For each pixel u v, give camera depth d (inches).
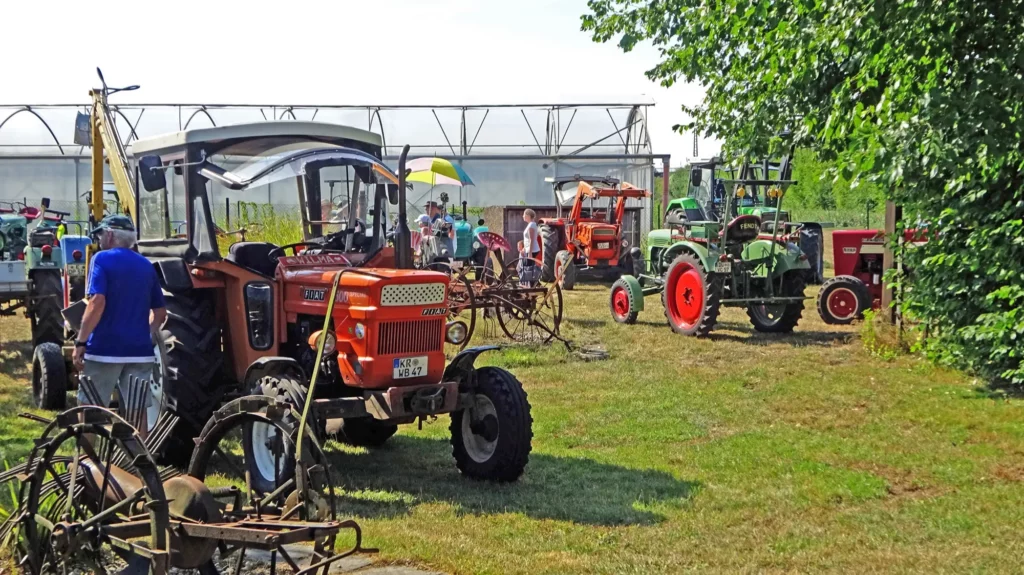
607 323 554.6
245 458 208.5
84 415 153.9
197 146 249.4
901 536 202.5
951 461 260.4
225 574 176.4
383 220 269.0
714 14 371.6
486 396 242.1
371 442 282.7
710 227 501.4
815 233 765.9
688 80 417.4
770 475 249.8
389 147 1106.1
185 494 153.1
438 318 238.8
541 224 819.4
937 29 249.0
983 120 249.9
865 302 537.6
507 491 235.8
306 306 243.0
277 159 244.4
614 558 188.4
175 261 251.4
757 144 369.1
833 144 328.8
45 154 1055.6
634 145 1104.8
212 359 251.3
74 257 367.2
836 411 322.3
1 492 201.5
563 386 372.8
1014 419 301.0
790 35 316.8
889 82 279.6
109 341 222.1
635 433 297.6
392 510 219.3
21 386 368.2
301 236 273.1
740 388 363.3
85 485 163.9
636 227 889.5
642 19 440.5
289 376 218.8
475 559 186.2
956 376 368.8
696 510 221.3
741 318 580.4
